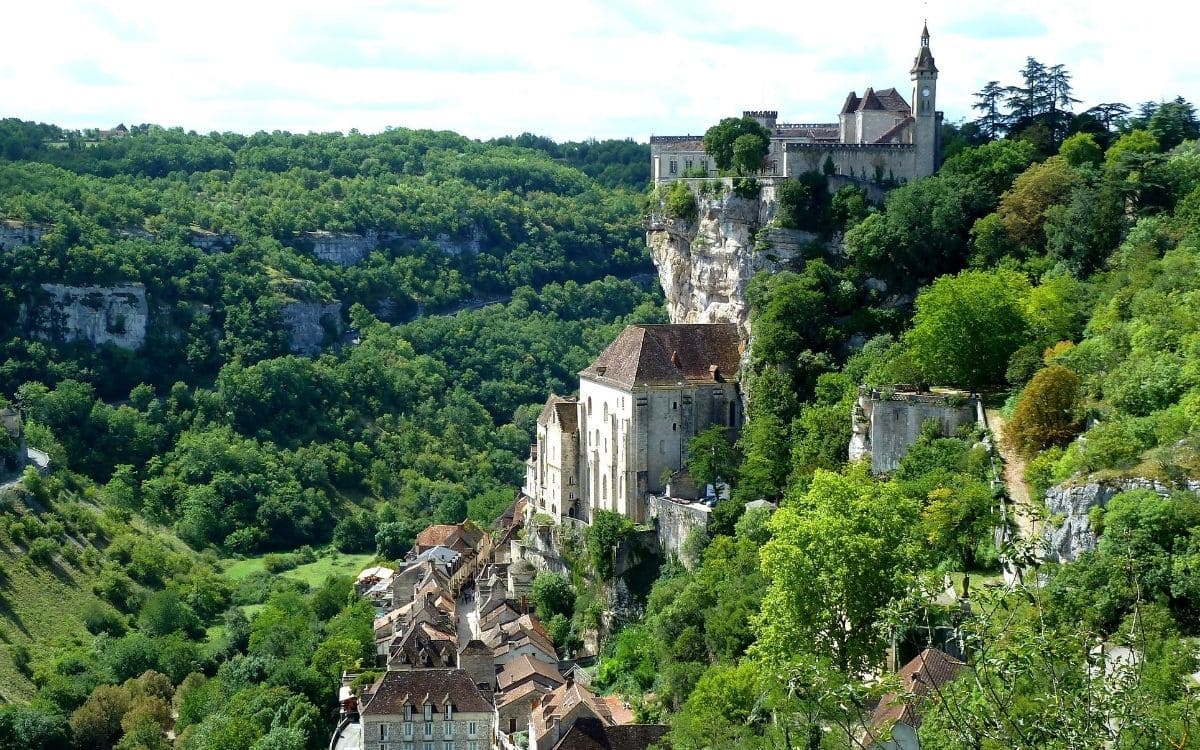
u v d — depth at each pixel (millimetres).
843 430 183750
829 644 128125
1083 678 65875
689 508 194375
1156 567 112750
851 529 129375
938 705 69625
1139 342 150500
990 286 172750
